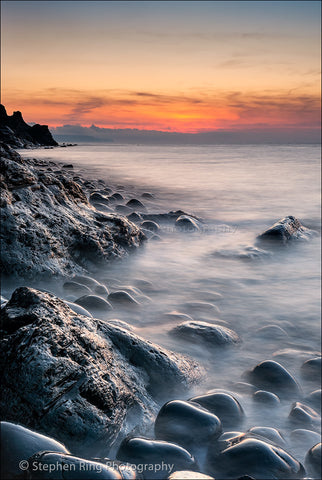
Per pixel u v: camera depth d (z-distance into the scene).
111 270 7.00
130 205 13.56
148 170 30.48
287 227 9.38
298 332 5.02
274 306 5.84
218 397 3.20
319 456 2.65
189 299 5.98
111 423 2.73
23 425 2.56
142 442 2.59
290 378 3.68
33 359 2.71
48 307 3.11
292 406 3.39
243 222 12.30
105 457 2.67
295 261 8.11
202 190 19.55
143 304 5.56
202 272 7.28
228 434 2.84
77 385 2.75
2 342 2.84
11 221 5.88
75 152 62.28
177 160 44.38
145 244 8.41
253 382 3.74
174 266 7.53
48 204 6.77
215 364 4.10
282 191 19.27
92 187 17.22
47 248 6.06
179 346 4.25
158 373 3.43
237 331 4.98
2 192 6.07
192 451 2.66
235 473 2.48
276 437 2.89
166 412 2.88
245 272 7.35
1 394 2.68
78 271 6.40
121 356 3.38
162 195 17.77
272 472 2.45
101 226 7.41
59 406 2.61
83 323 3.30
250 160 45.69
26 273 5.65
